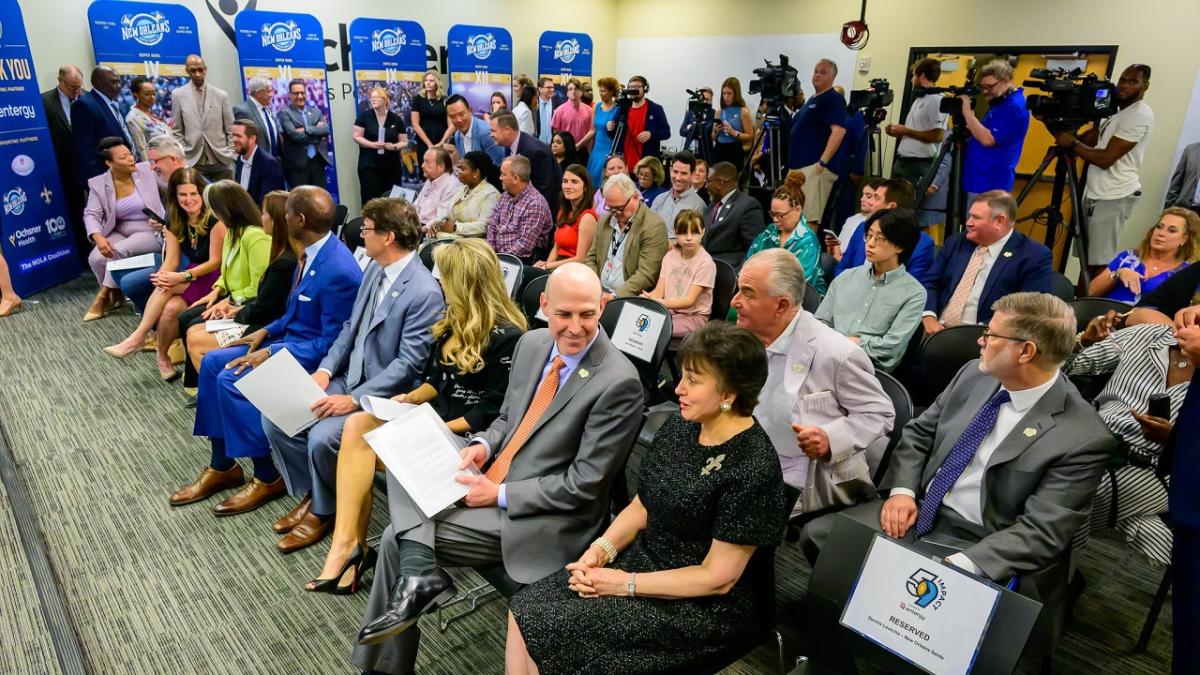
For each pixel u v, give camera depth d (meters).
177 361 3.85
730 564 1.38
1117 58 5.31
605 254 3.87
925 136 5.68
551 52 8.38
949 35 6.12
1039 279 2.79
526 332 2.14
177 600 2.15
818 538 1.77
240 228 3.24
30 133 5.03
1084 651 1.98
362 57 7.11
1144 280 3.09
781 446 1.96
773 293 1.87
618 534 1.64
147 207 4.75
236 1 6.48
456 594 2.04
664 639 1.41
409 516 1.75
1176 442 1.53
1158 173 5.28
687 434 1.54
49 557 2.34
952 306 2.97
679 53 8.45
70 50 5.68
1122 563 2.40
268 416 2.27
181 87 5.85
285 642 1.99
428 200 5.02
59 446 3.05
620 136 6.68
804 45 7.20
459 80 7.76
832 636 1.41
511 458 1.87
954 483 1.71
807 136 5.47
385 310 2.45
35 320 4.59
